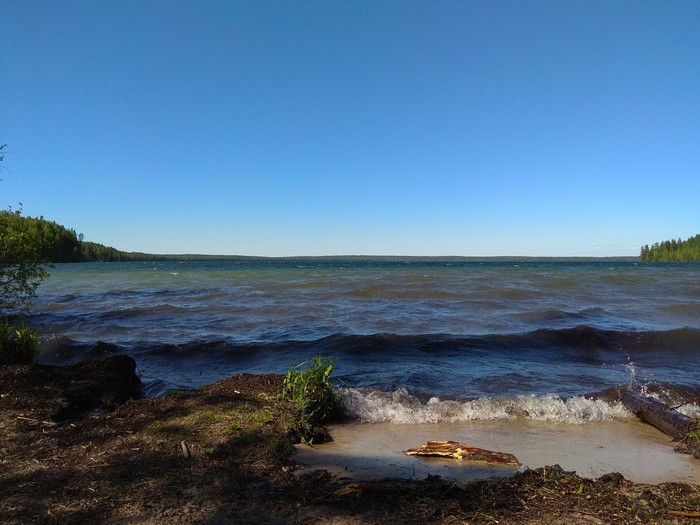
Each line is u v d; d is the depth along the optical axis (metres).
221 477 3.57
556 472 3.80
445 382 7.77
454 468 4.18
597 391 7.26
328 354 9.65
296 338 11.15
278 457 4.05
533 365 9.05
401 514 3.07
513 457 4.39
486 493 3.42
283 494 3.34
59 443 4.20
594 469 4.27
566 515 3.09
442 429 5.48
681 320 14.07
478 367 8.81
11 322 9.23
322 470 3.89
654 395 7.07
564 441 5.12
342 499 3.28
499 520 3.01
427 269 53.59
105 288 25.58
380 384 7.52
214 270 50.34
